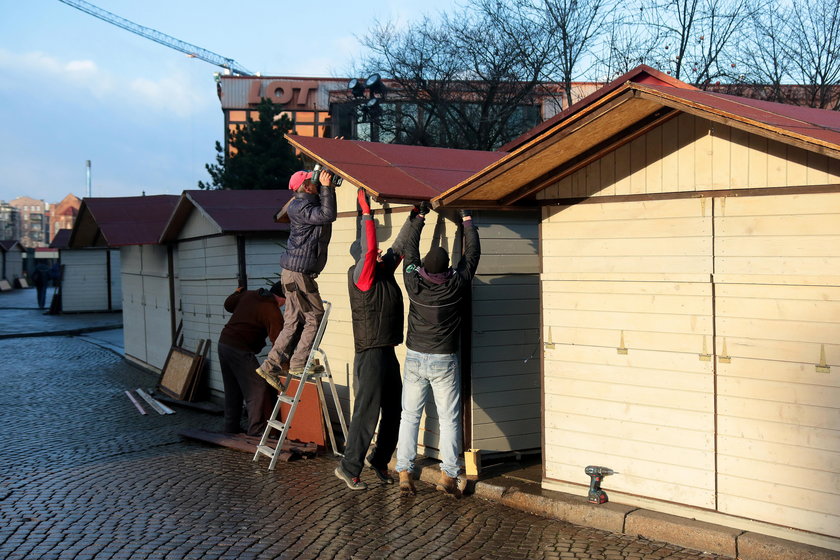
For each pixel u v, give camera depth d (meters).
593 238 5.51
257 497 6.05
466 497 6.05
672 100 4.28
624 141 5.23
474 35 23.72
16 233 153.25
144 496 6.10
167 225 11.98
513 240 6.89
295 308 7.33
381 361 6.25
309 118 45.75
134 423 9.45
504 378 6.86
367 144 7.75
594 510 5.25
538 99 23.94
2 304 35.69
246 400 8.24
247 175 26.48
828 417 4.41
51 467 7.12
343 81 39.28
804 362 4.51
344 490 6.25
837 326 4.38
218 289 10.77
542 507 5.54
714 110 4.16
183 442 8.28
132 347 15.58
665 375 5.13
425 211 6.21
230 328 8.34
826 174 4.41
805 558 4.33
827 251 4.42
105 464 7.24
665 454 5.14
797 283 4.53
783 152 4.57
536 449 7.02
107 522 5.43
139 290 15.00
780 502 4.60
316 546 4.92
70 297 28.81
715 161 4.87
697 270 4.97
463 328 6.66
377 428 7.30
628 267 5.31
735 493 4.80
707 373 4.92
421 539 5.06
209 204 10.65
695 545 4.78
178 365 11.37
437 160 7.66
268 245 10.27
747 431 4.75
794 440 4.55
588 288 5.54
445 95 23.58
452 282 5.90
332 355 8.16
